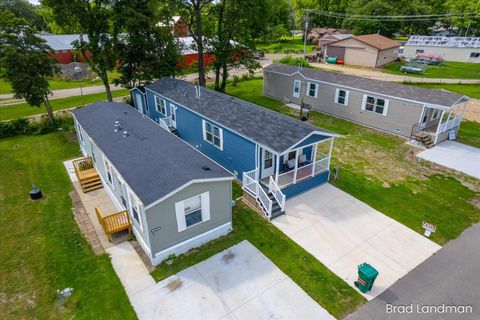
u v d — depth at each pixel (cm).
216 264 1099
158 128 1686
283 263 1105
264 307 934
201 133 1870
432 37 5422
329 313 916
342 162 1841
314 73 2780
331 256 1137
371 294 978
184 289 995
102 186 1608
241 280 1030
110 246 1192
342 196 1503
